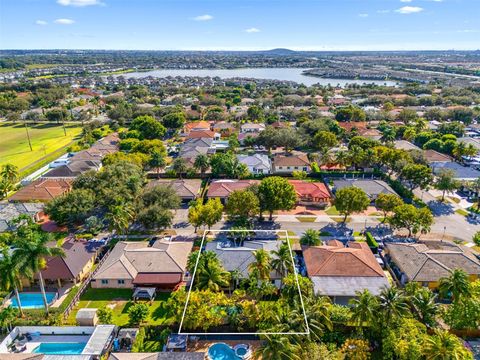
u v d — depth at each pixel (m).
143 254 75.00
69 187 114.56
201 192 116.25
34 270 58.78
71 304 65.50
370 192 109.44
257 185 99.00
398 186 115.38
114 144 165.62
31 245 59.12
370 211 103.75
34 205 101.38
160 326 58.94
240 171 125.31
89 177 102.06
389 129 167.38
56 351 56.97
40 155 159.88
